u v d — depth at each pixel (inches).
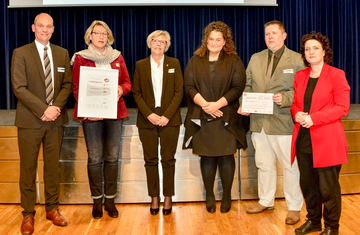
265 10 143.0
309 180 71.9
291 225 79.5
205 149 82.4
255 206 87.9
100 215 85.0
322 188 68.1
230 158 86.1
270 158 86.1
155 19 140.7
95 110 76.9
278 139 81.0
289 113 79.9
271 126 80.6
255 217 84.7
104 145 83.9
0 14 138.6
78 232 76.8
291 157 73.3
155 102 83.5
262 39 143.8
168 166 85.4
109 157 83.4
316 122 65.6
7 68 139.7
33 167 77.7
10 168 93.8
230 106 82.4
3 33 139.0
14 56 74.2
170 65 83.8
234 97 80.5
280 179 97.5
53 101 77.7
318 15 142.7
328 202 67.9
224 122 82.6
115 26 140.9
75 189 94.4
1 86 140.4
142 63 84.5
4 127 92.0
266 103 78.2
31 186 78.2
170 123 83.0
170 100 83.4
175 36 141.8
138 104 82.6
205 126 82.8
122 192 95.4
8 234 76.0
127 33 141.6
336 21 142.2
